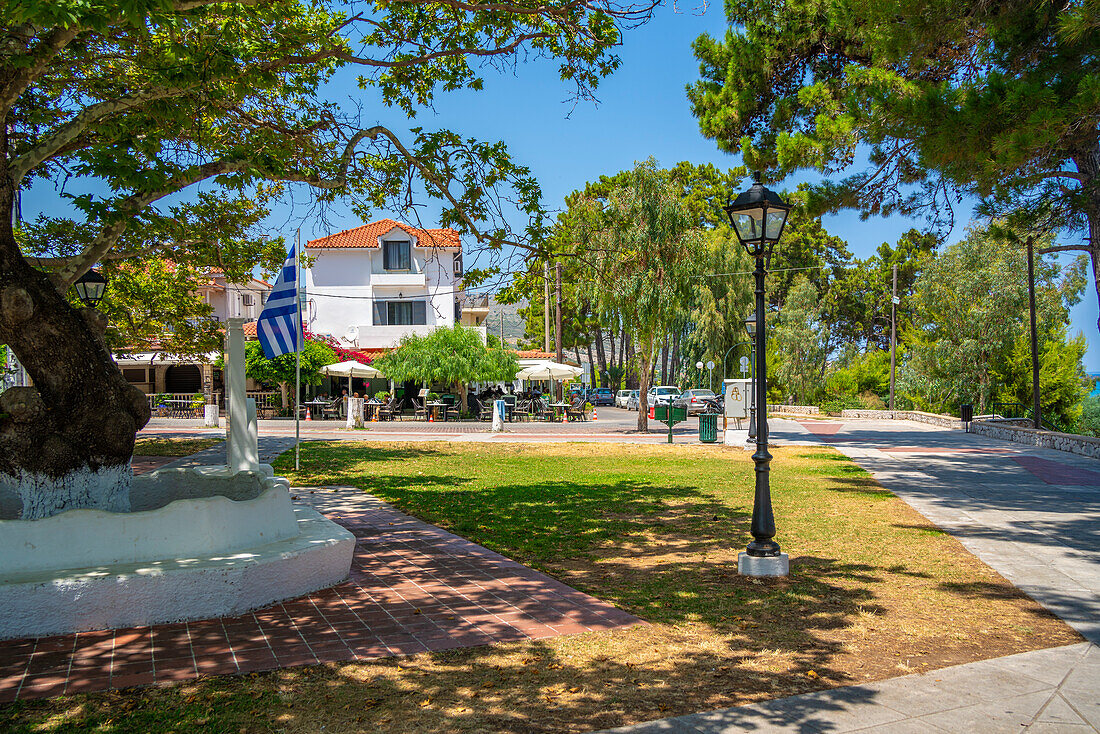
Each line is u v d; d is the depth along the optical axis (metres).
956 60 13.78
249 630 5.20
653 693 4.29
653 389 47.62
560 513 10.45
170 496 7.68
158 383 37.91
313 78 10.09
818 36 19.58
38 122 9.21
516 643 5.09
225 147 9.47
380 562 7.38
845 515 10.54
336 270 41.28
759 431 7.35
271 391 38.94
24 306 5.62
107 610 5.11
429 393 39.66
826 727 3.86
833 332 65.56
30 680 4.26
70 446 6.04
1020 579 7.04
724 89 21.22
